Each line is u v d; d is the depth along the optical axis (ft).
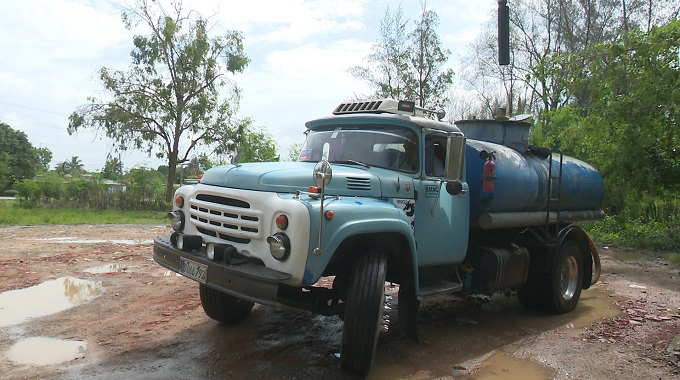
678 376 14.70
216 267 13.56
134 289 23.70
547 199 21.65
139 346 16.06
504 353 16.67
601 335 18.74
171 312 19.90
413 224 16.51
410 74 93.76
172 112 100.53
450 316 21.11
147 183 102.83
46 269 27.86
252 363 14.83
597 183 25.48
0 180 145.79
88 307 20.47
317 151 18.51
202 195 15.49
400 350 16.47
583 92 49.96
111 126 98.89
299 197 13.55
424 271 17.62
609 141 43.98
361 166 16.60
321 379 13.82
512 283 20.01
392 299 22.99
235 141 106.11
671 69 39.29
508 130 22.75
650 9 93.81
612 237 47.67
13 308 20.17
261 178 14.14
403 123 17.31
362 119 18.04
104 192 97.76
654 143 41.42
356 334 13.51
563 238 21.72
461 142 16.12
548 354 16.57
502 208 19.65
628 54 41.91
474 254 19.53
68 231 48.83
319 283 25.86
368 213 13.98
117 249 35.94
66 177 102.63
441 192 17.52
